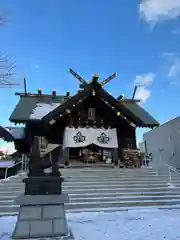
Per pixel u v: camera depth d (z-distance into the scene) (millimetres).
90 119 13586
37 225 4359
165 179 9602
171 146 15578
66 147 12531
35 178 4637
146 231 4711
